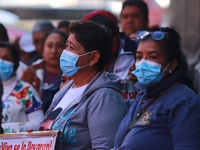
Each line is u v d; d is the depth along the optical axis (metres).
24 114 10.01
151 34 6.82
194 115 6.49
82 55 7.23
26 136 7.07
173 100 6.61
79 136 7.05
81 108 7.10
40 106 10.08
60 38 11.54
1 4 38.41
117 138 6.90
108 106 7.02
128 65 8.97
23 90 10.08
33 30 14.40
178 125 6.50
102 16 8.79
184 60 10.02
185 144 6.44
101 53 7.27
